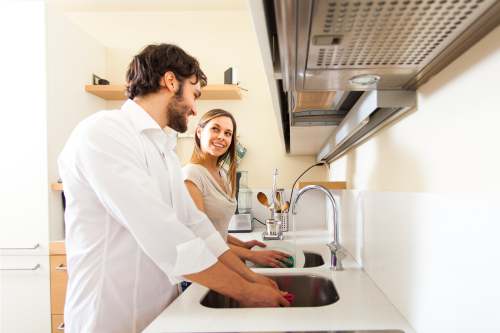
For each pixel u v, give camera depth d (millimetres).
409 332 721
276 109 1193
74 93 2428
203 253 926
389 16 456
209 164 1794
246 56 2848
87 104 2604
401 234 809
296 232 2398
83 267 967
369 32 506
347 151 1746
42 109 2109
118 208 875
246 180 2736
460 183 562
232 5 2787
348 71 682
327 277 1175
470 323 499
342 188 1740
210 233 1159
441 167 633
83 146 903
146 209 875
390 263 904
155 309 1021
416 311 717
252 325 788
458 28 482
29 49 2121
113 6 2803
